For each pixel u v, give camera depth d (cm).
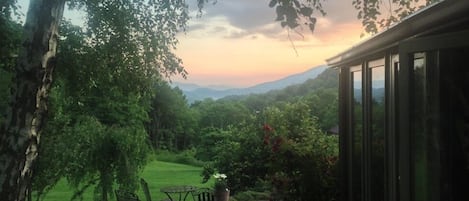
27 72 528
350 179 694
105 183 1100
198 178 2920
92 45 915
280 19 393
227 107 5506
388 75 455
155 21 941
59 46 877
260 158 1217
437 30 292
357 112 645
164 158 4462
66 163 1002
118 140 1084
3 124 535
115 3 906
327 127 1220
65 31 883
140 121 1159
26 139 529
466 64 281
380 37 402
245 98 5044
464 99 284
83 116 1055
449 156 300
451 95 292
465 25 272
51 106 942
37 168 959
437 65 297
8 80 816
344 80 723
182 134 5919
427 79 305
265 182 1148
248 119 1318
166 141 5694
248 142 1248
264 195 1068
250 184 1209
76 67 890
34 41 529
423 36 312
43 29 532
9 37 826
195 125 5978
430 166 310
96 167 1076
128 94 1021
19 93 529
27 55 529
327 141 933
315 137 960
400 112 328
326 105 1291
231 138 1314
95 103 1073
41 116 547
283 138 901
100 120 1107
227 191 1041
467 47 276
